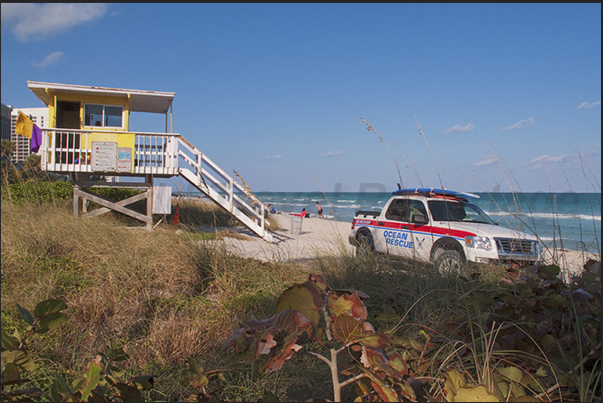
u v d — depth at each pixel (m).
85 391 1.38
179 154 13.03
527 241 5.73
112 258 5.93
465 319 2.51
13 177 11.31
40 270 5.65
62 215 8.35
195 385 1.69
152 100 14.20
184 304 4.91
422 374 1.99
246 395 2.65
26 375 2.86
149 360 3.36
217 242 6.96
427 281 4.40
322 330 1.37
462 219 7.88
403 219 8.27
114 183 12.69
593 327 2.22
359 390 1.52
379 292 4.60
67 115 13.97
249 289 5.51
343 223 21.31
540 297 2.60
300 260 6.91
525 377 1.89
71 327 4.10
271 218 18.08
